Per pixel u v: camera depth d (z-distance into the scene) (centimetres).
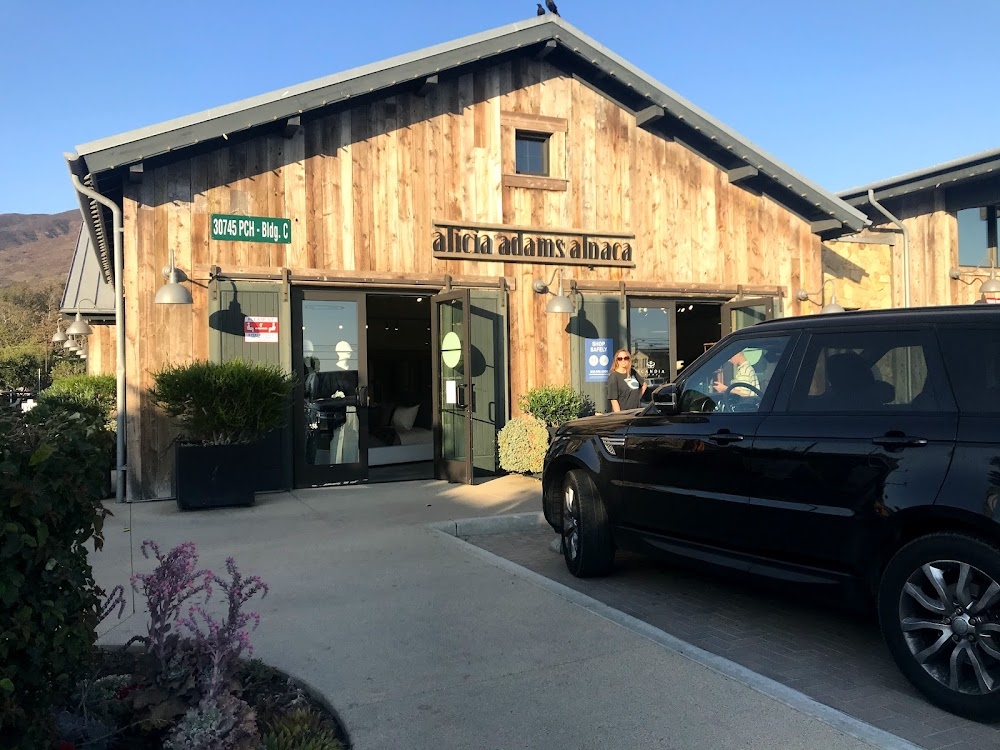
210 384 839
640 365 1256
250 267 974
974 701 353
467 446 1031
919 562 374
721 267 1305
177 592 343
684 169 1280
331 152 1028
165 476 927
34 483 258
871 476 399
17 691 262
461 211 1112
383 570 604
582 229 1194
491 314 1128
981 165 1360
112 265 1473
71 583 284
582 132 1205
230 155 970
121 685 343
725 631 488
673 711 361
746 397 489
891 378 417
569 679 398
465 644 447
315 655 431
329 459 1028
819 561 425
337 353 1037
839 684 405
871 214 1627
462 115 1117
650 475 535
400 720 355
